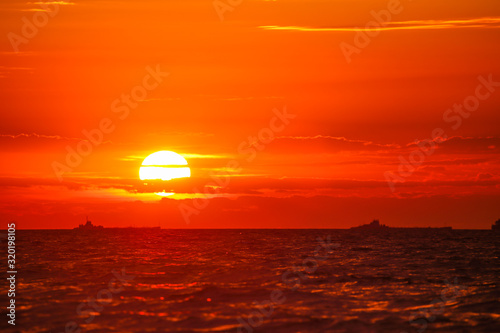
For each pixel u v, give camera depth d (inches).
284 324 1521.9
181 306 1769.2
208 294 1994.3
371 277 2522.1
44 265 3218.5
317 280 2407.7
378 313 1662.2
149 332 1437.0
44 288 2156.7
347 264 3243.1
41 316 1617.9
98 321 1555.1
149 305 1785.2
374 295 1993.1
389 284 2282.2
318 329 1467.8
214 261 3454.7
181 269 2915.8
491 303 1822.1
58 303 1815.9
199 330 1457.9
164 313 1663.4
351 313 1664.6
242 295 1979.6
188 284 2276.1
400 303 1830.7
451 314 1646.2
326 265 3159.5
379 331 1443.2
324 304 1811.0
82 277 2539.4
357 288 2164.1
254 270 2844.5
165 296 1952.5
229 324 1523.1
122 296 1955.0
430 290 2118.6
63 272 2780.5
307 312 1676.9
